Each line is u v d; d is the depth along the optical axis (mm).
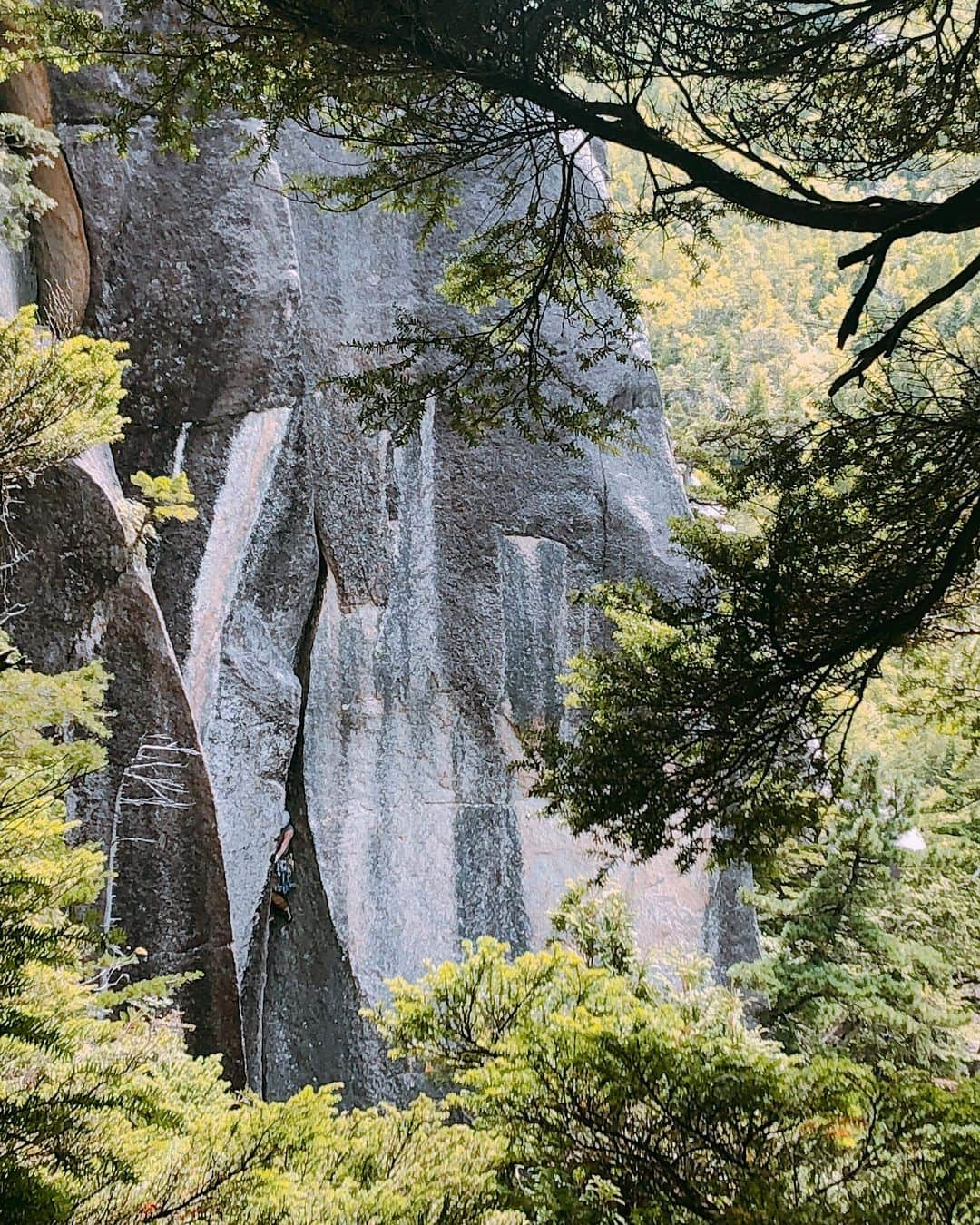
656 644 3020
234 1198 2045
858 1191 2041
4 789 3596
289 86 2625
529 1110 2463
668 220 3219
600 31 2498
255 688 8273
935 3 2701
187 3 2484
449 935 8578
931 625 2824
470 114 2822
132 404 8047
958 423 2471
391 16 2338
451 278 3492
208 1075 3094
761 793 2691
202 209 8203
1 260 7027
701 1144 2182
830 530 2479
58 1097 1919
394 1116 2643
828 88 2764
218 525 8203
